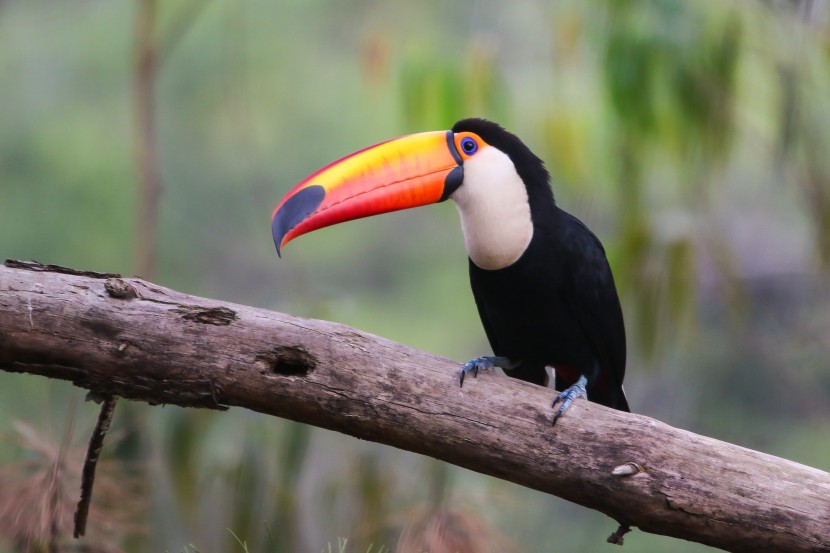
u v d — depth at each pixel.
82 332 6.19
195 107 20.70
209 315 6.31
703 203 12.47
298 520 9.91
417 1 16.02
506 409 6.35
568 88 13.02
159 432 10.38
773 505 5.91
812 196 12.56
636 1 11.87
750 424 17.25
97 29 20.89
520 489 11.30
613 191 12.73
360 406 6.36
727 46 11.80
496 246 7.73
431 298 21.14
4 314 6.13
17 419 7.98
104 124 20.38
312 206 7.48
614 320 8.24
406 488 9.52
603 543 15.33
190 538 9.99
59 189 19.70
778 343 17.53
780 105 12.39
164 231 20.47
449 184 7.68
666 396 17.59
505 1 16.47
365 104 20.84
